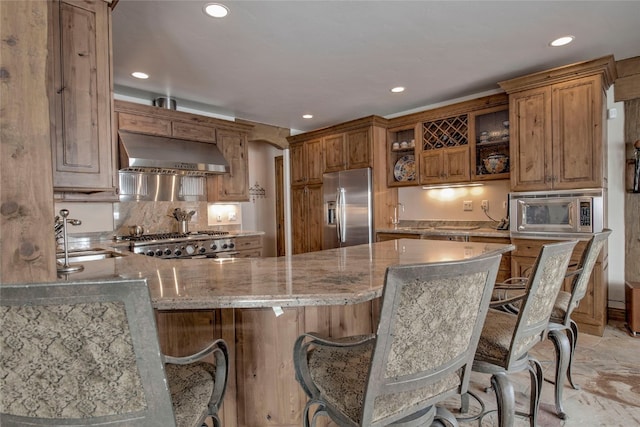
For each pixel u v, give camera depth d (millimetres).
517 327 1315
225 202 4996
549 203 3221
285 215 5883
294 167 5664
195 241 4090
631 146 3297
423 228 4477
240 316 1509
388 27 2604
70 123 1659
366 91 4016
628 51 3082
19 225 1210
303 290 1170
